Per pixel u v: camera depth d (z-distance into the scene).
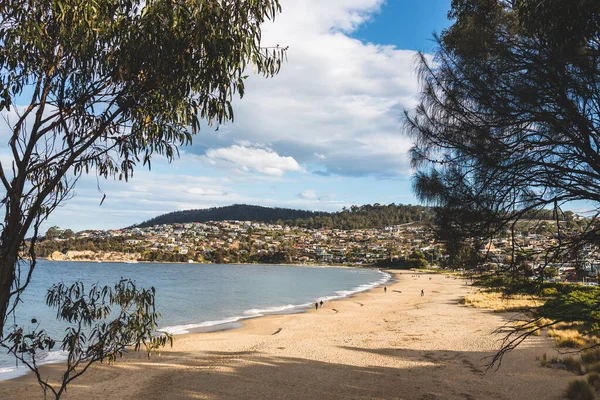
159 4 3.46
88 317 4.23
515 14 4.97
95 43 3.70
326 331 22.36
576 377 11.13
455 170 4.89
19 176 3.40
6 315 3.34
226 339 19.92
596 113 4.18
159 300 43.00
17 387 12.39
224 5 3.76
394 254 159.75
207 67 3.80
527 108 4.32
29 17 3.44
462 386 11.12
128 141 4.36
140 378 12.95
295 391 11.24
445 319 25.09
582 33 4.09
